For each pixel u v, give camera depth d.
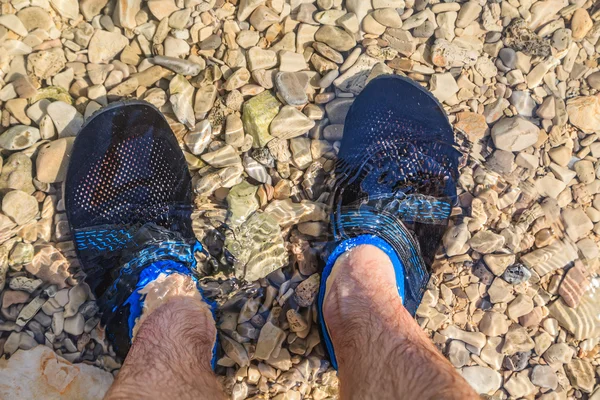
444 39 2.00
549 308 2.00
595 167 2.06
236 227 1.87
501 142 2.01
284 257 1.89
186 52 1.88
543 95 2.06
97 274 1.77
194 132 1.86
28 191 1.76
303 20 1.93
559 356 1.98
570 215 2.04
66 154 1.77
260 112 1.86
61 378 1.73
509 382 1.97
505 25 2.03
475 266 1.99
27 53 1.78
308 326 1.83
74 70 1.82
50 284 1.77
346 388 1.36
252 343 1.83
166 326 1.48
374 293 1.55
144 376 1.27
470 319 1.98
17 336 1.73
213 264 1.87
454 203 1.99
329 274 1.72
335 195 1.90
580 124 2.04
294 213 1.89
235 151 1.88
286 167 1.90
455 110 2.04
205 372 1.42
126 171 1.81
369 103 1.96
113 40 1.84
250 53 1.88
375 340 1.38
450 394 1.08
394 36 1.97
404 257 1.80
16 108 1.76
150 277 1.64
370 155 1.93
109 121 1.80
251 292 1.86
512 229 2.01
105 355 1.79
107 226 1.79
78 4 1.81
